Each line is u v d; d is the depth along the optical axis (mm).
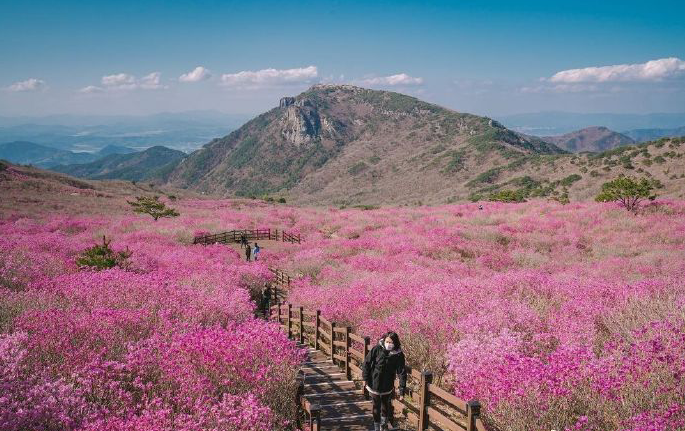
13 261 15531
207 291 14727
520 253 24000
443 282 14773
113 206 66938
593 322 9383
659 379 5684
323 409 7898
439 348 9047
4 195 62250
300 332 13016
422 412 6582
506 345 7590
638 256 21344
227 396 6109
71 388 5801
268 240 37875
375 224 39250
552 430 5352
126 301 11156
